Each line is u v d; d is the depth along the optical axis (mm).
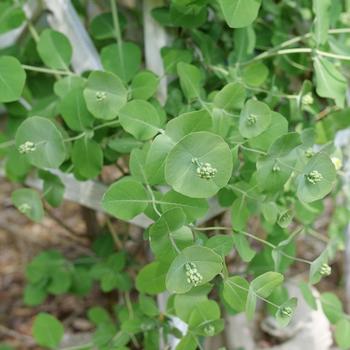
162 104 775
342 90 699
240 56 762
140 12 840
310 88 760
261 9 812
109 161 794
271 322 1122
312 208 816
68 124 708
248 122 618
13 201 762
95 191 841
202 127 566
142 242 1025
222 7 605
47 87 852
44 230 1738
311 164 588
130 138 719
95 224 1146
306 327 1126
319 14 671
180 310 650
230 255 1133
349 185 930
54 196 806
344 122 818
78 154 713
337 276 1430
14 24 776
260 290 598
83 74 783
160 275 661
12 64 673
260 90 763
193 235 637
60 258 1056
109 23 818
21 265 1672
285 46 827
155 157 571
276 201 731
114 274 952
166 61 747
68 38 786
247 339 1119
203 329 661
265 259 828
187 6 703
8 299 1555
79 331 1382
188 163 531
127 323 780
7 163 836
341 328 804
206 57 774
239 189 667
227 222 1072
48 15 796
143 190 608
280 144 598
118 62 748
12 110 836
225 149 528
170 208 590
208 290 641
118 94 661
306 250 1508
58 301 1504
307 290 758
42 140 655
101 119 709
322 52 708
